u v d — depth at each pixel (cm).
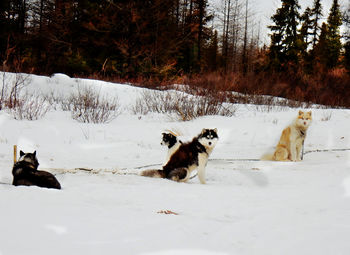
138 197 457
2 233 260
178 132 1284
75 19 2786
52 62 2677
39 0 3052
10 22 2817
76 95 1852
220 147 1122
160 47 2766
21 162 490
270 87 2403
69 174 621
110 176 619
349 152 980
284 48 3762
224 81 2266
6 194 380
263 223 339
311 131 1325
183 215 370
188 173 646
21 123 1187
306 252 259
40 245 246
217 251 263
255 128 1351
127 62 2700
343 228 311
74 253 238
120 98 1922
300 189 541
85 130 1207
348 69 3066
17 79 1742
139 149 1011
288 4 3772
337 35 4672
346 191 498
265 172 735
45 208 339
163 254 250
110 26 2628
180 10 3488
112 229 296
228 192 515
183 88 2222
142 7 2656
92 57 2788
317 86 2441
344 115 1598
